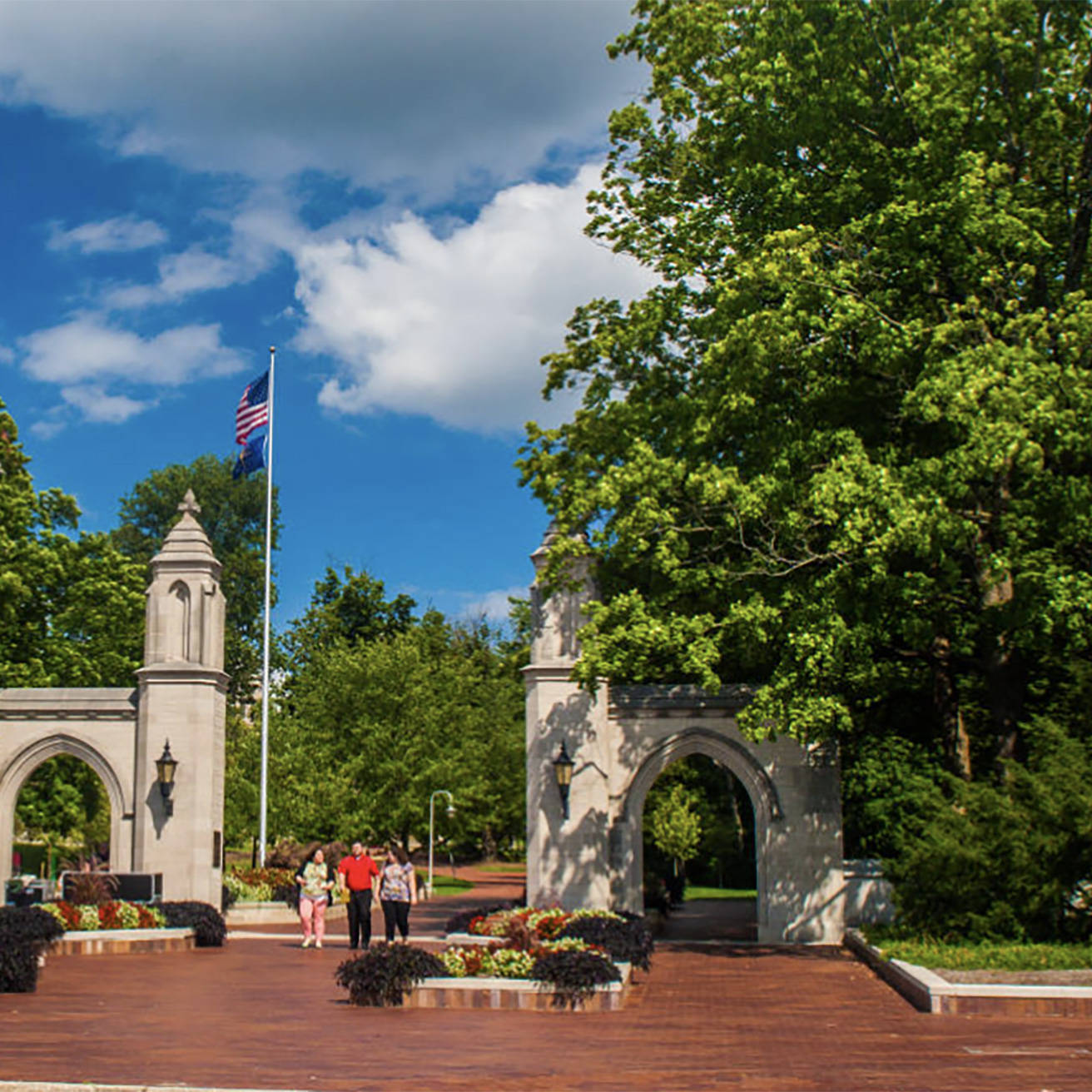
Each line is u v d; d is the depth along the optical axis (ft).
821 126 81.05
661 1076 36.11
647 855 150.61
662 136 97.35
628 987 58.34
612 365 98.89
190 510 108.99
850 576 75.92
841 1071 37.04
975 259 76.59
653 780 96.89
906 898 70.69
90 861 155.33
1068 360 73.56
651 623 79.51
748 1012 52.39
